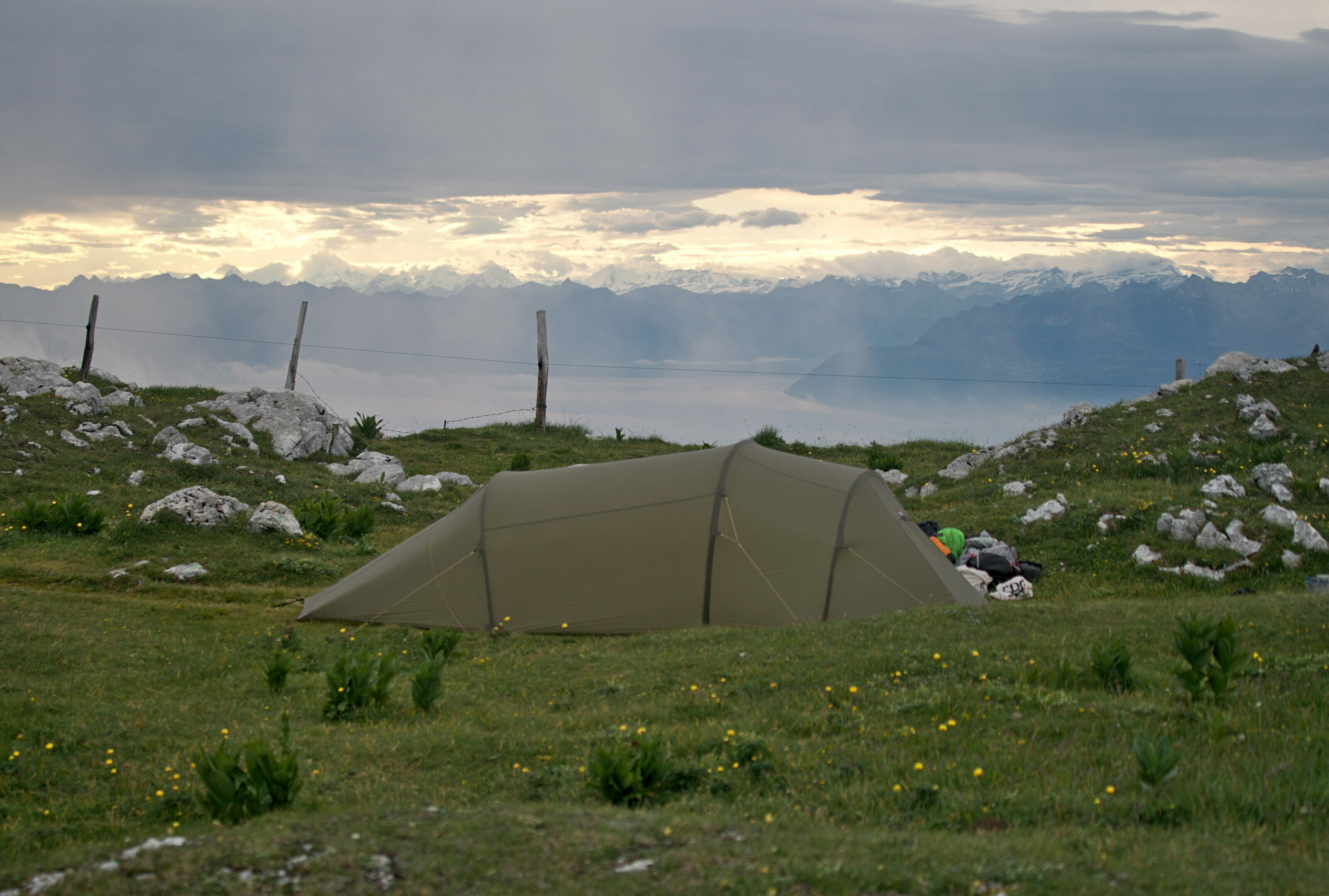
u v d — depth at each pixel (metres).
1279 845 5.93
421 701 10.90
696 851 5.59
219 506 21.78
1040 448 27.88
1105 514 20.88
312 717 10.97
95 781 8.92
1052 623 13.44
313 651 14.46
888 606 15.06
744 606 15.38
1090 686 10.23
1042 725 8.80
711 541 15.79
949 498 26.64
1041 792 7.13
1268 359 30.75
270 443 31.80
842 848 5.68
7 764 9.13
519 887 5.11
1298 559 17.81
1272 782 6.98
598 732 9.42
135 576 18.20
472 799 7.70
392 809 6.76
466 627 16.00
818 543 15.60
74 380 36.84
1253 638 12.29
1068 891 4.96
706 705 10.49
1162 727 8.60
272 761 7.37
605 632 15.58
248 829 6.33
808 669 11.48
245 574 18.84
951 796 7.09
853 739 8.88
